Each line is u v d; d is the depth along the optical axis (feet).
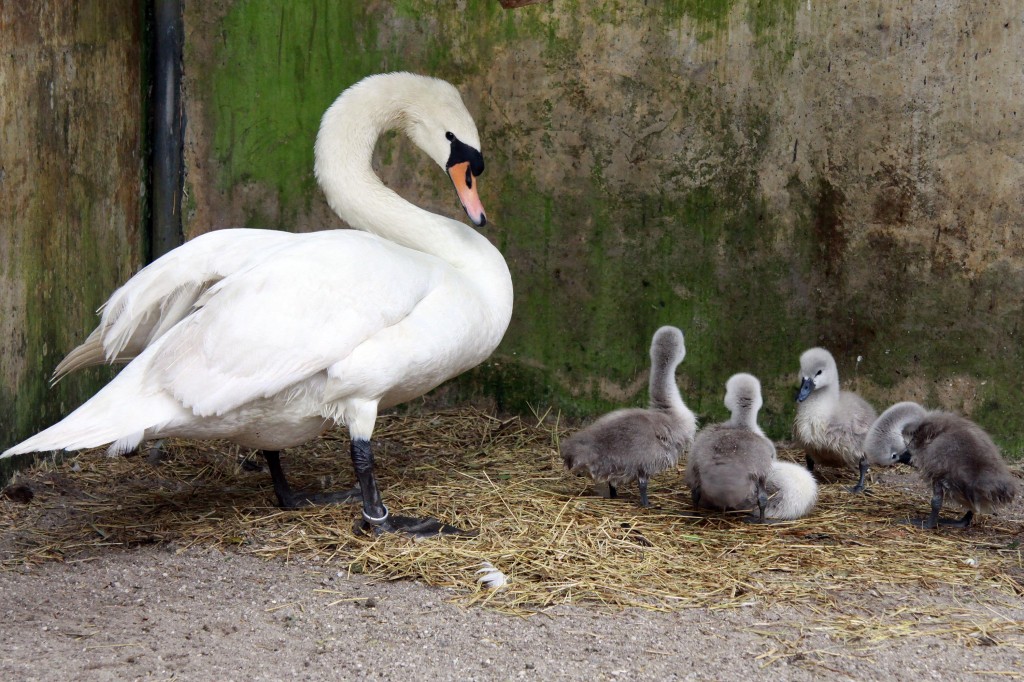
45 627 11.48
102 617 11.60
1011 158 13.97
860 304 14.35
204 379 11.97
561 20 14.47
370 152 13.16
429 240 13.00
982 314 14.16
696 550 12.42
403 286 12.29
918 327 14.28
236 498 13.16
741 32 14.24
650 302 14.67
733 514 12.97
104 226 14.28
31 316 13.41
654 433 13.03
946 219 14.12
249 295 12.07
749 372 14.58
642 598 11.85
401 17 14.67
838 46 14.12
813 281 14.40
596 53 14.46
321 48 14.76
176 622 11.55
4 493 13.09
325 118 13.14
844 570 12.22
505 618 11.60
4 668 11.07
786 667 11.20
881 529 12.82
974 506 12.64
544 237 14.75
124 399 12.00
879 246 14.26
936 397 14.32
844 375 14.46
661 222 14.57
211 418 12.17
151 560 12.23
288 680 11.01
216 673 11.06
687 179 14.48
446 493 13.23
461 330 12.49
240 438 12.54
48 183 13.52
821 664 11.23
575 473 13.44
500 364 14.93
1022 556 12.46
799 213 14.35
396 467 13.85
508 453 14.23
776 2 14.16
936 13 13.94
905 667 11.23
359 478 12.44
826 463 13.80
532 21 14.51
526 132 14.65
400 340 12.26
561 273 14.76
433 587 11.93
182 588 11.91
